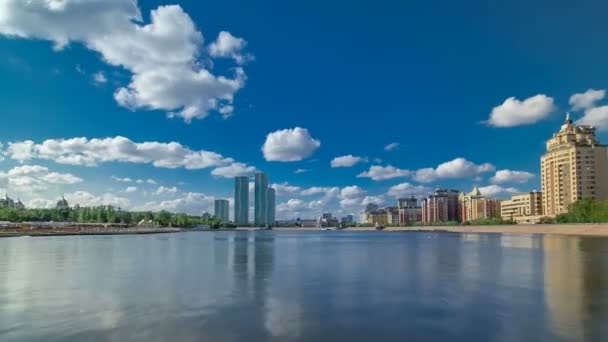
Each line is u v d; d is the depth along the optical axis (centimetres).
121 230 19075
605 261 4625
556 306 2244
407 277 3388
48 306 2225
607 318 1984
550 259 4909
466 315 2053
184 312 2100
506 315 2048
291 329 1808
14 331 1758
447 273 3644
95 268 3978
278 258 5278
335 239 14150
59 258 5069
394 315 2050
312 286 2916
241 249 7331
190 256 5516
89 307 2200
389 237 16875
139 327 1822
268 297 2495
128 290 2717
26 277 3322
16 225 16300
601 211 16412
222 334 1728
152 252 6234
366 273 3653
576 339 1672
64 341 1631
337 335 1723
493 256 5459
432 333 1756
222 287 2858
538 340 1666
